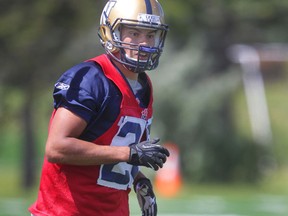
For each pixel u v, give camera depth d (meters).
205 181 77.88
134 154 13.81
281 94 112.38
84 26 69.12
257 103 89.50
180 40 82.44
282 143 86.06
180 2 71.25
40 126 95.62
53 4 66.75
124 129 14.20
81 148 13.63
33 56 68.75
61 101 13.81
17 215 33.12
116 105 14.06
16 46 67.88
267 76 118.81
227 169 78.25
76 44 73.12
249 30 85.06
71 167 14.21
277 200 45.22
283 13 82.56
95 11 68.75
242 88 90.69
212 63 81.88
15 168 93.75
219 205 40.84
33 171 71.88
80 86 13.84
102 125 14.03
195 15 77.56
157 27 14.18
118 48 14.20
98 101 13.91
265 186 74.31
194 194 54.94
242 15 82.44
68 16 68.12
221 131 78.12
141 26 14.09
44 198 14.43
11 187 73.44
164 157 13.93
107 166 14.25
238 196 51.22
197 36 81.62
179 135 78.38
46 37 69.00
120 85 14.10
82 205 14.23
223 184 77.19
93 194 14.27
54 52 69.62
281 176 79.56
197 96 78.31
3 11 67.00
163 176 57.44
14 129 102.50
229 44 83.00
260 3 80.25
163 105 78.31
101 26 14.45
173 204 41.28
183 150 78.38
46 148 13.76
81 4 67.50
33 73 69.19
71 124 13.66
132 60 14.16
